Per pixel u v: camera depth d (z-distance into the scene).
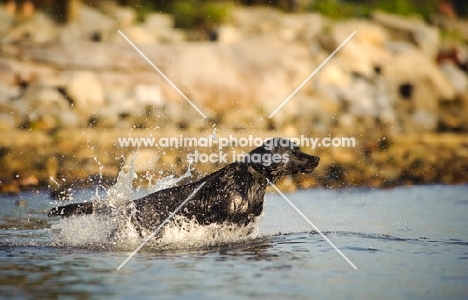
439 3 121.94
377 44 97.62
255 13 100.94
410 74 92.31
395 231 37.88
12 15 92.75
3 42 83.62
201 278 27.73
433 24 117.44
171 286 26.58
